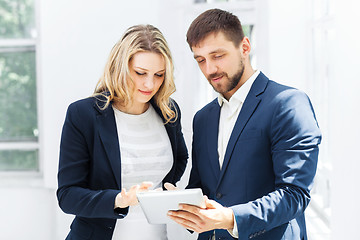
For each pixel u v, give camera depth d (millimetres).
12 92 3693
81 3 3166
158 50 1712
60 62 3197
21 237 3461
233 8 3266
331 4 2594
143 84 1729
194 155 1846
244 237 1419
